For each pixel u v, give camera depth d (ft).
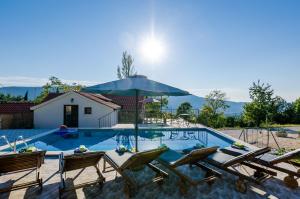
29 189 16.07
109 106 59.11
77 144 41.06
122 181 17.75
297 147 33.14
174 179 18.47
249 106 78.74
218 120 74.38
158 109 85.92
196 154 16.40
